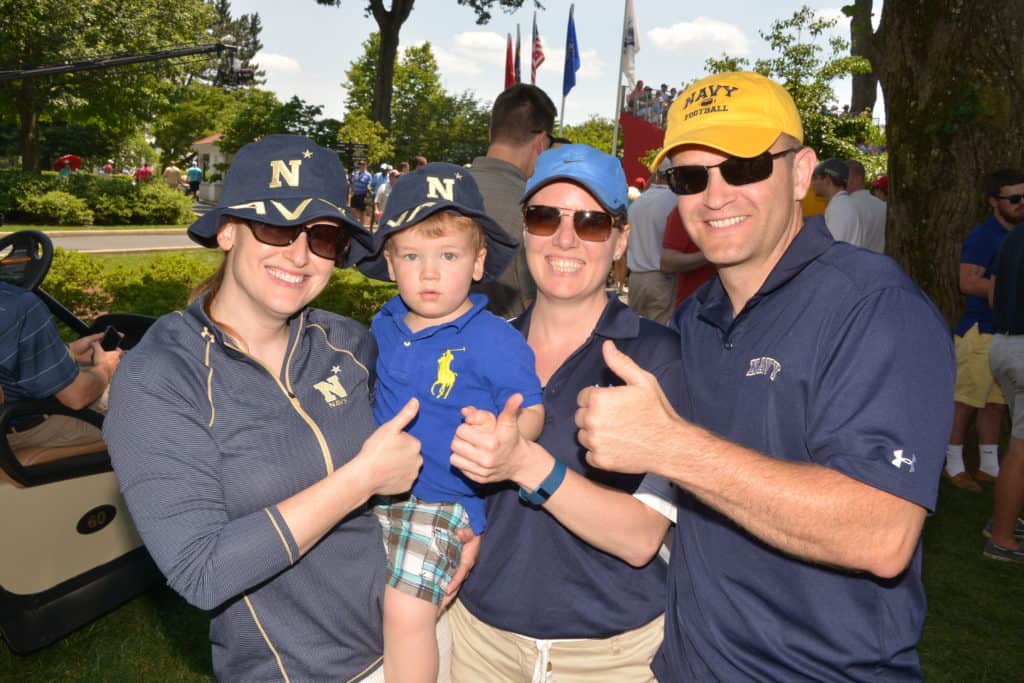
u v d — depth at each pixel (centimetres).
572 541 186
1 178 2206
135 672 323
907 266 641
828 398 151
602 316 190
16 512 303
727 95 170
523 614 189
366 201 2336
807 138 1642
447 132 6159
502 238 215
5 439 297
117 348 362
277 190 160
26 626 313
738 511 144
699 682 173
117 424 148
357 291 805
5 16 2498
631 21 1401
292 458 160
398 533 190
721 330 175
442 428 195
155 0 3019
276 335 171
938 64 608
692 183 172
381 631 185
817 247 163
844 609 154
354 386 178
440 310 202
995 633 374
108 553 336
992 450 564
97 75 2838
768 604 161
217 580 140
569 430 188
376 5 3241
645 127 1423
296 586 167
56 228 2069
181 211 2445
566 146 193
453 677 212
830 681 156
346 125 3275
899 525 138
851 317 152
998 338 441
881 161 1596
